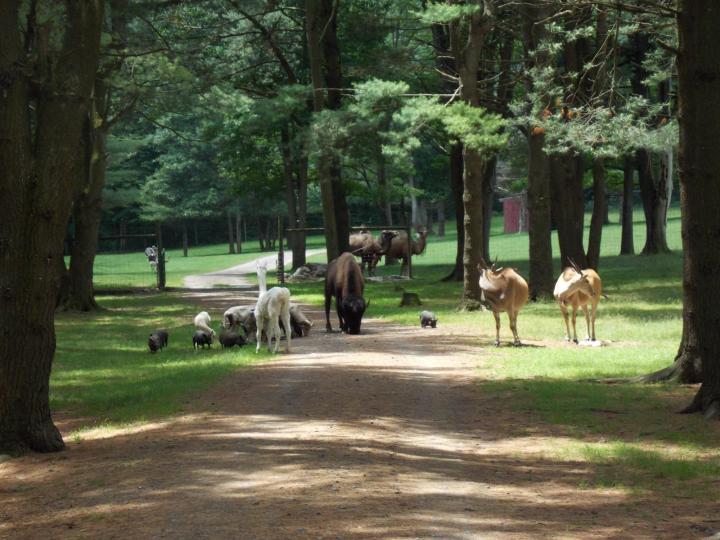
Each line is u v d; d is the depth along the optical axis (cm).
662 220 5781
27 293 1102
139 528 683
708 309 1231
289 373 1689
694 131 1266
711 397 1220
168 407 1351
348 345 2180
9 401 1094
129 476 880
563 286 2127
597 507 759
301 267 5725
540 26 3025
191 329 2841
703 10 1247
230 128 5912
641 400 1350
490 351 2011
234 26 5116
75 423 1330
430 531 660
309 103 5347
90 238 3738
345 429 1130
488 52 4169
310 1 4159
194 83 4003
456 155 4641
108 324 3170
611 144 2244
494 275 2086
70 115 1123
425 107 2889
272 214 10050
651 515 730
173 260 9112
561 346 2089
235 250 10619
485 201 4984
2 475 980
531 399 1377
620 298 3300
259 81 5612
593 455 984
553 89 2283
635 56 4116
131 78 3759
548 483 858
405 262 5541
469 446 1062
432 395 1442
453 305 3325
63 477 933
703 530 681
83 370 1939
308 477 839
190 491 796
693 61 1256
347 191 5988
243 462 914
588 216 10000
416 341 2241
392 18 4450
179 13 4628
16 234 1100
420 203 10050
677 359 1511
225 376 1677
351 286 2473
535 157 3212
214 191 9538
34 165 1106
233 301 4122
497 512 730
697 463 936
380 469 886
